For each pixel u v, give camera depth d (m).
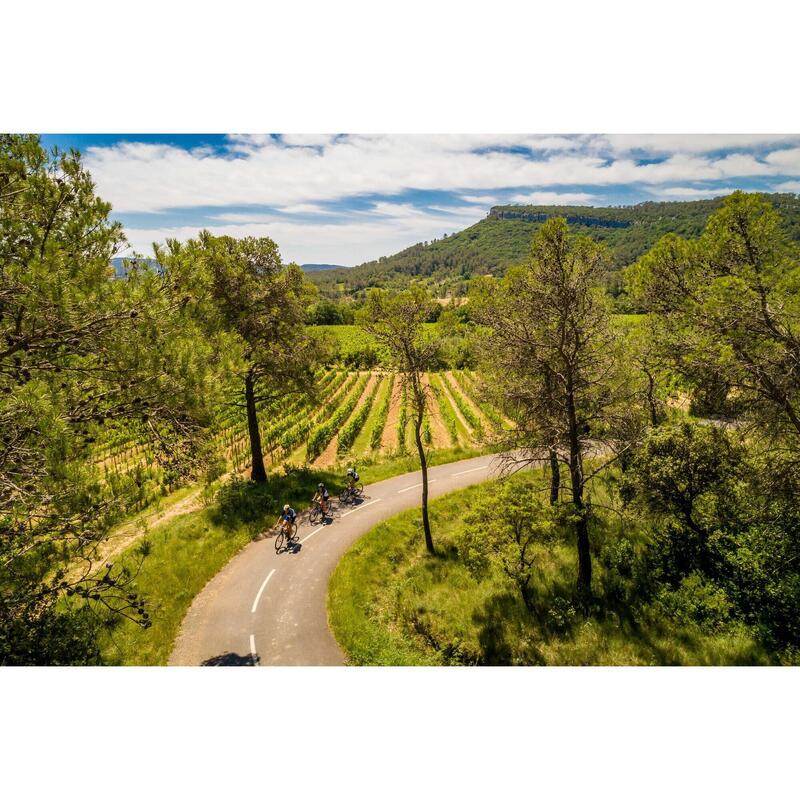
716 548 14.80
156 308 7.77
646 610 13.70
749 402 12.38
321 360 23.41
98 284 7.21
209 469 8.96
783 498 12.73
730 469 14.00
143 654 11.30
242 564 16.09
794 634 11.92
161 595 13.78
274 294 21.06
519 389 15.21
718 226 12.98
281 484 22.33
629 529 17.22
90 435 7.05
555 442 14.33
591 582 15.12
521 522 14.38
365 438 35.56
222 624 13.05
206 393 8.33
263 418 40.62
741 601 13.20
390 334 16.20
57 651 8.09
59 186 7.47
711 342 12.37
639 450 14.95
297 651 11.99
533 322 14.27
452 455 28.23
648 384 17.81
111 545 17.17
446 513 20.33
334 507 20.72
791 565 13.45
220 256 19.02
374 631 12.51
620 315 17.39
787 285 11.48
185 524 17.97
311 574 15.45
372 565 16.25
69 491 6.44
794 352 10.90
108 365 7.61
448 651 12.48
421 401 16.73
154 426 8.08
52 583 7.22
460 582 15.65
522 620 13.60
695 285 14.29
